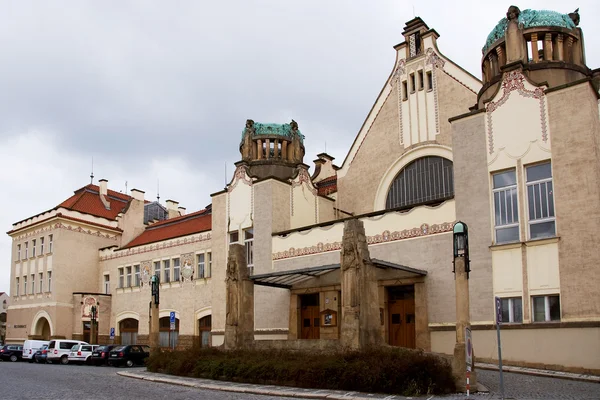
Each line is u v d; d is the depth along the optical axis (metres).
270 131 41.03
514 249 24.08
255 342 25.95
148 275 49.97
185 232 49.09
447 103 32.31
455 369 17.88
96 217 55.88
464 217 25.78
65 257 53.31
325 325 30.22
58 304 52.19
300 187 36.41
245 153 40.66
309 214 36.59
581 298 22.05
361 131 36.41
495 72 29.11
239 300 27.09
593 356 21.36
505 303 24.00
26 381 24.02
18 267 58.53
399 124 34.34
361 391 18.02
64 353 43.91
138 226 58.75
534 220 24.02
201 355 25.75
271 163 40.12
